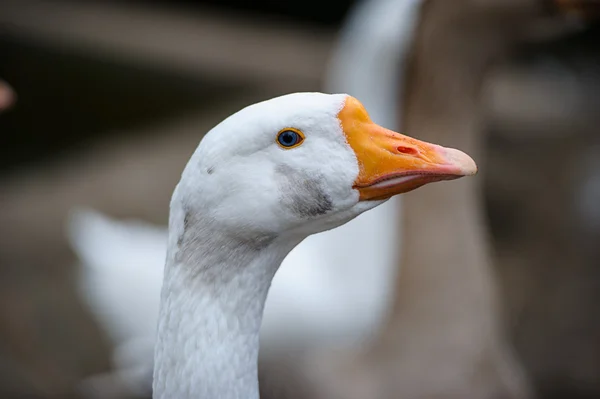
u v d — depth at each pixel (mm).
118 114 13562
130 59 14898
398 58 5258
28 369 7324
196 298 2809
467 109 5465
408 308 5203
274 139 2752
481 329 5062
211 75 14773
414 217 5242
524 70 11555
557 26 5383
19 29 15234
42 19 15703
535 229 8898
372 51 5277
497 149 10078
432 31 5289
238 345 2855
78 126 13172
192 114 13539
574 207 9102
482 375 5012
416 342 5117
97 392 7273
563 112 10727
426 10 5262
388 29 5230
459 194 5285
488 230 8992
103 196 10445
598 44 11508
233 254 2811
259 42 16422
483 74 5477
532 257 8547
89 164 11664
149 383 7168
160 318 2895
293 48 16328
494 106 10484
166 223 9852
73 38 15266
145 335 7223
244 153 2748
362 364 5375
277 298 6004
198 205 2775
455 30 5301
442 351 5055
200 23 16906
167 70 14734
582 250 8516
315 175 2762
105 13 16500
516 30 5332
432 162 2770
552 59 11578
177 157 11578
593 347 7406
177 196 2838
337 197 2789
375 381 5230
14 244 8938
